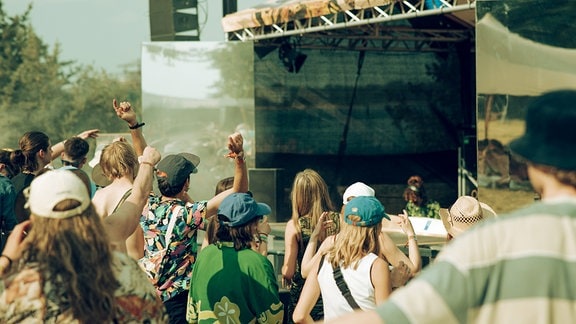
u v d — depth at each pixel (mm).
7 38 41938
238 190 5195
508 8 9023
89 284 2729
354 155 16219
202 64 13977
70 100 42188
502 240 1831
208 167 13992
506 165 9070
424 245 7605
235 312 4684
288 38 15633
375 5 11062
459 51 16391
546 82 8891
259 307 4699
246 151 14086
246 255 4730
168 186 5309
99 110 42125
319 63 16047
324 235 5500
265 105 15828
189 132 14031
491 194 9156
